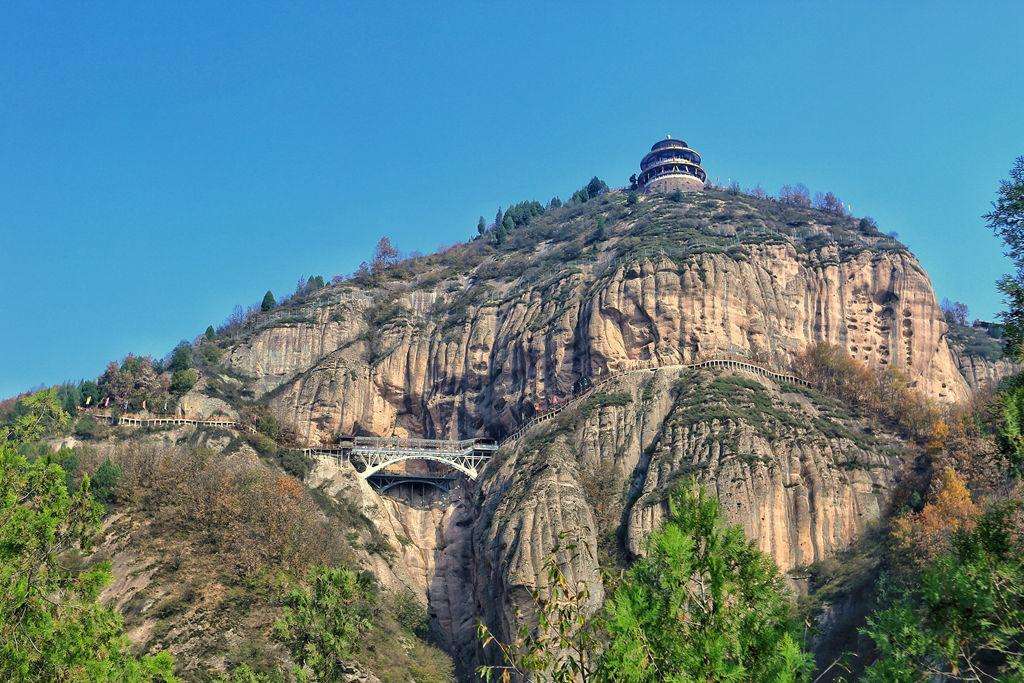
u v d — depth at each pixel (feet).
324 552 414.00
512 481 458.50
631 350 527.81
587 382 529.45
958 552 128.16
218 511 400.26
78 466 411.13
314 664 328.29
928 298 567.59
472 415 597.93
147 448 443.73
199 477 418.72
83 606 166.30
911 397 488.44
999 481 342.85
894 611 123.34
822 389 513.86
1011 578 120.06
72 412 502.38
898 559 325.62
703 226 639.76
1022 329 147.33
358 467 537.24
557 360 547.90
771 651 118.83
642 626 118.93
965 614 119.85
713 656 114.32
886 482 426.92
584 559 374.84
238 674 313.53
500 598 387.75
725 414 444.96
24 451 193.47
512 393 571.28
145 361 555.69
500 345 600.39
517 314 607.37
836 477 422.41
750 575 130.31
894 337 558.97
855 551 396.98
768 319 546.67
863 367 517.14
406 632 417.90
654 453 443.73
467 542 490.90
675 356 515.91
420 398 624.18
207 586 366.63
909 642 120.88
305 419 585.22
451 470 558.56
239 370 612.29
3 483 171.32
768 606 128.67
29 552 164.04
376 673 357.61
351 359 626.23
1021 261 151.33
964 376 611.88
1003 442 139.23
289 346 631.15
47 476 176.24
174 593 360.89
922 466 420.36
